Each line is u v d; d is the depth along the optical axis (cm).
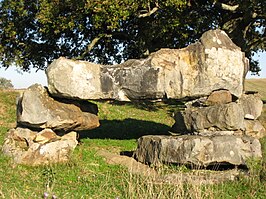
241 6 1714
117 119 1681
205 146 864
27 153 932
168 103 2181
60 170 885
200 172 848
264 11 1700
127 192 726
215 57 888
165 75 898
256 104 1164
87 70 935
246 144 891
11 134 988
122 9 1602
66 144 973
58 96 959
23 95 934
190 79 895
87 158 985
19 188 740
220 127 925
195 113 963
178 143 886
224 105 916
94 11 1636
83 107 1022
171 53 911
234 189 752
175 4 1609
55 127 960
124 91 933
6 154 952
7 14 2052
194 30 1916
